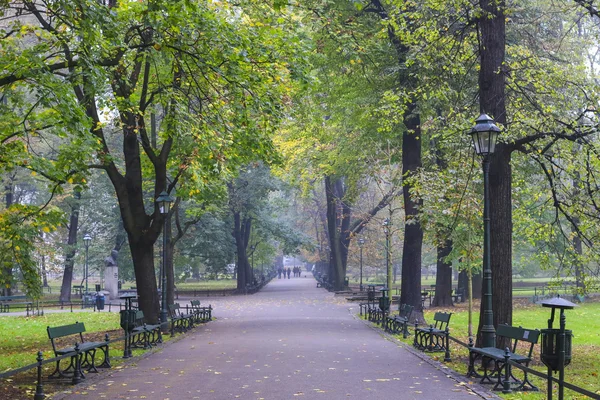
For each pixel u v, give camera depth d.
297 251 61.91
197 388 11.27
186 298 50.75
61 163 17.36
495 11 15.50
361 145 31.52
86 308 43.41
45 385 11.97
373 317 28.55
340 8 23.34
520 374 13.42
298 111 23.48
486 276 13.38
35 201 56.50
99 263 58.88
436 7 17.52
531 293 46.72
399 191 40.97
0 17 15.88
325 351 16.94
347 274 102.62
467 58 18.48
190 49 15.17
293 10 18.89
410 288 26.97
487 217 13.47
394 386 11.44
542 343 9.48
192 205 37.03
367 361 14.97
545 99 18.64
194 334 22.81
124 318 16.44
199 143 15.96
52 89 12.37
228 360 15.20
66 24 13.49
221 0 15.87
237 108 15.59
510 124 15.27
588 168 15.62
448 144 18.02
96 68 13.37
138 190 22.83
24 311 40.72
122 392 10.98
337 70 24.94
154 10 13.86
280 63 15.77
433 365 14.31
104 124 18.34
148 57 18.22
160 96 16.89
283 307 39.59
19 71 12.71
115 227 52.25
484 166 13.37
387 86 24.23
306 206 75.50
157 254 56.66
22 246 18.22
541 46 26.03
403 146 26.67
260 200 56.09
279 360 15.10
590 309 34.72
